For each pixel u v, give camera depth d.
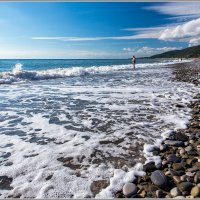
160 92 10.71
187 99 8.88
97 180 3.28
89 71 26.64
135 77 19.12
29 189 3.06
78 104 8.36
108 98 9.48
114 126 5.73
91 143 4.62
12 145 4.53
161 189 3.01
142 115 6.74
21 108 7.71
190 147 4.18
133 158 3.95
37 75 18.98
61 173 3.46
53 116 6.71
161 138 4.84
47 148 4.38
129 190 2.94
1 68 43.38
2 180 3.27
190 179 3.10
